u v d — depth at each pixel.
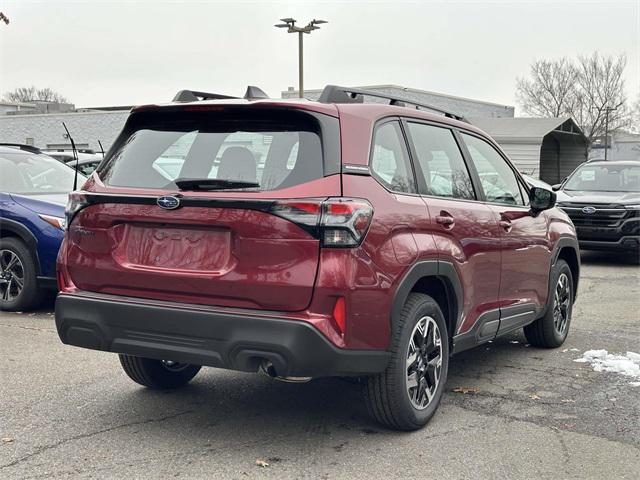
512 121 39.91
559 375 6.02
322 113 4.23
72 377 5.77
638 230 12.60
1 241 8.12
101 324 4.36
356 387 5.61
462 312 5.09
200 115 4.50
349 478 3.98
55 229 7.95
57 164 9.43
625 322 8.13
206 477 3.97
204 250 4.16
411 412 4.55
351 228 3.98
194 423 4.79
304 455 4.28
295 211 3.96
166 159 4.48
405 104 5.35
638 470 4.12
